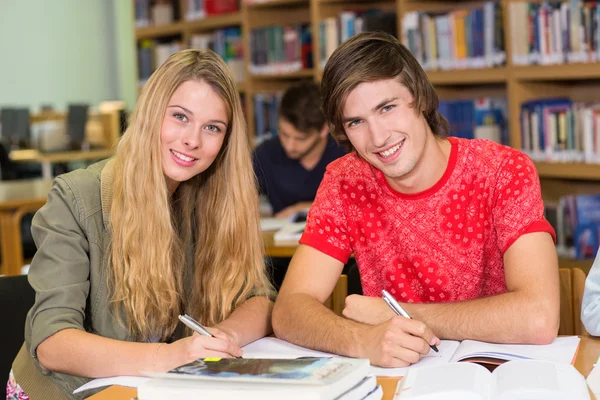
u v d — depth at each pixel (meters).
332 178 1.92
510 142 4.08
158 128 1.70
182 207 1.88
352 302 1.69
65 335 1.56
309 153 3.84
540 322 1.50
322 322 1.63
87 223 1.70
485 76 4.11
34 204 4.51
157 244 1.72
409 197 1.82
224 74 1.74
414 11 4.47
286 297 1.78
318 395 1.13
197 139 1.70
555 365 1.28
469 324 1.55
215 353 1.48
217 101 1.71
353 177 1.89
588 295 1.53
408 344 1.45
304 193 3.87
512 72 4.00
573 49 3.75
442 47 4.29
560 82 4.21
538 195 1.73
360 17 4.71
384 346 1.46
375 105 1.63
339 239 1.89
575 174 3.82
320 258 1.87
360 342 1.51
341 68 1.64
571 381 1.20
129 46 11.09
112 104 10.51
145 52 6.43
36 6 10.64
